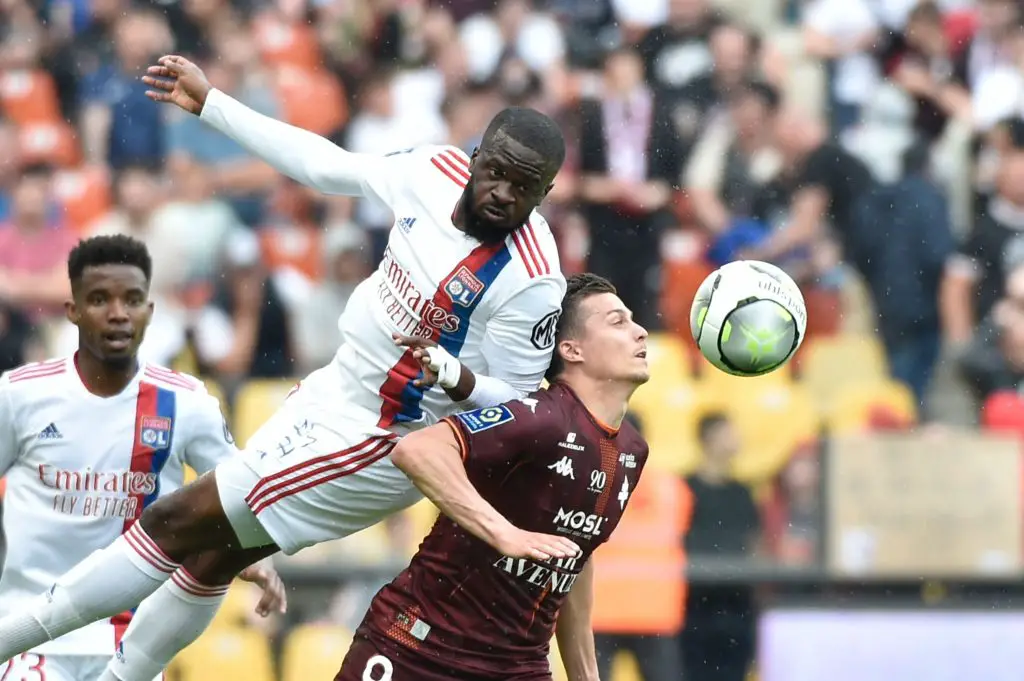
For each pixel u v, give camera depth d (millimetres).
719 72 36125
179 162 35688
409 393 16359
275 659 26484
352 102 38969
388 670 16859
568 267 34031
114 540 18656
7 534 18812
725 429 29375
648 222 34656
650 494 28641
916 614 27391
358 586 26688
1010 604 27922
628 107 35406
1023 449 28594
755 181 35156
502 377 16359
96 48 38875
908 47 39469
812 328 33969
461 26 39594
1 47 38656
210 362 32781
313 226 35000
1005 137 37906
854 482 28594
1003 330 33656
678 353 32250
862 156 37188
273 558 26812
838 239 35094
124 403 18750
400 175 16453
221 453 19266
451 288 15938
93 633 18938
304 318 33469
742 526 28859
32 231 34719
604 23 38781
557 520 16484
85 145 37500
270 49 38594
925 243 35094
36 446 18578
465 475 15492
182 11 39281
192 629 17984
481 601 16641
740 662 27297
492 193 15383
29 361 33781
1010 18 40188
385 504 16875
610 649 27359
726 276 17031
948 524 28406
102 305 18422
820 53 39125
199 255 33750
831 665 27297
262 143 17312
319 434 16641
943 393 34000
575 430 16281
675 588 27578
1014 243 36000
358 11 39438
